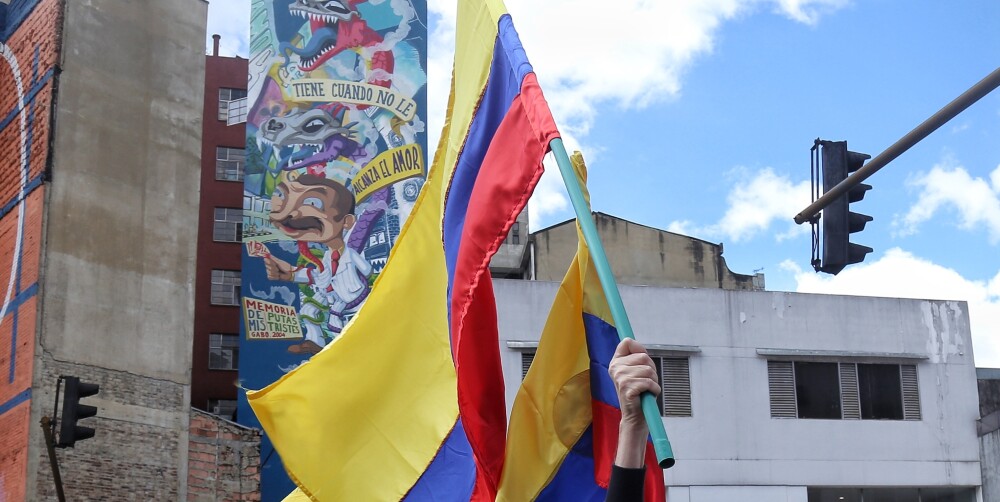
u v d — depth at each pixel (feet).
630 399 15.40
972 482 123.85
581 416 23.39
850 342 125.18
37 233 96.68
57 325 95.76
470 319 22.91
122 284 101.65
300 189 155.02
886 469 122.72
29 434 92.07
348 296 152.15
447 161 25.30
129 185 104.12
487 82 23.84
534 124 21.06
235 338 197.26
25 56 104.42
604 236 155.94
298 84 159.02
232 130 207.72
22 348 95.45
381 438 26.99
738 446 119.44
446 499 26.13
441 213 26.11
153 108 107.65
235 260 201.26
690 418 119.24
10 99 105.09
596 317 23.68
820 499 120.88
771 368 122.83
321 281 152.25
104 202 101.76
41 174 98.02
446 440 26.55
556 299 23.97
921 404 125.39
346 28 161.48
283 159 156.04
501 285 116.57
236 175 205.57
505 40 22.97
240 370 147.54
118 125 104.37
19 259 98.63
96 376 97.66
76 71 101.71
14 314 97.45
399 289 27.73
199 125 111.14
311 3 161.68
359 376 27.37
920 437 124.47
